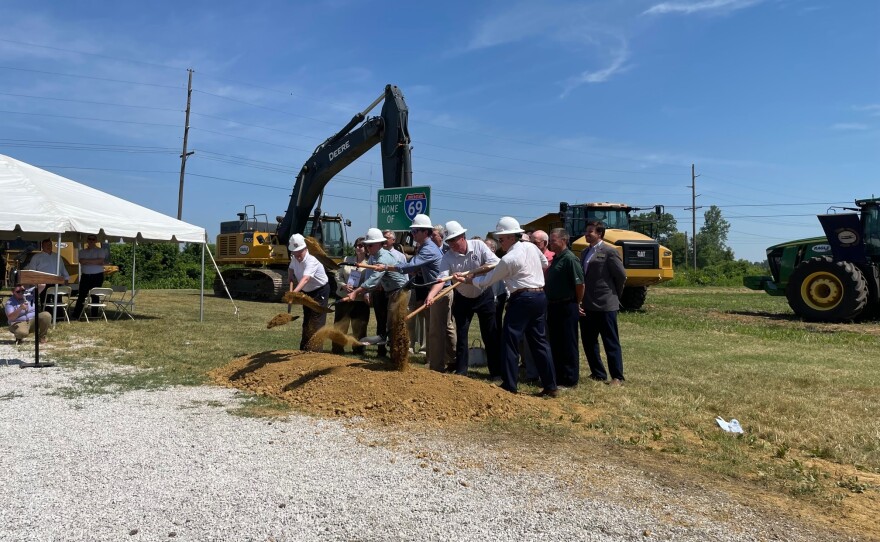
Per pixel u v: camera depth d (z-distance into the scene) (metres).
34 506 3.35
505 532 3.16
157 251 33.53
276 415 5.25
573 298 6.52
